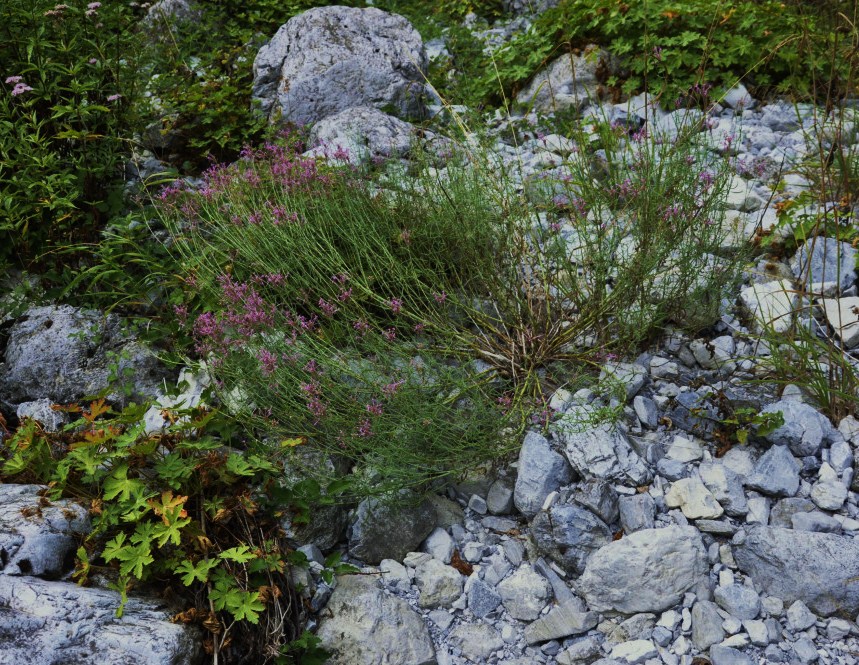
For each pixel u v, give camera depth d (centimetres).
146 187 306
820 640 221
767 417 241
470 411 250
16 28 290
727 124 335
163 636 211
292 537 237
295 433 246
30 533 220
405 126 326
